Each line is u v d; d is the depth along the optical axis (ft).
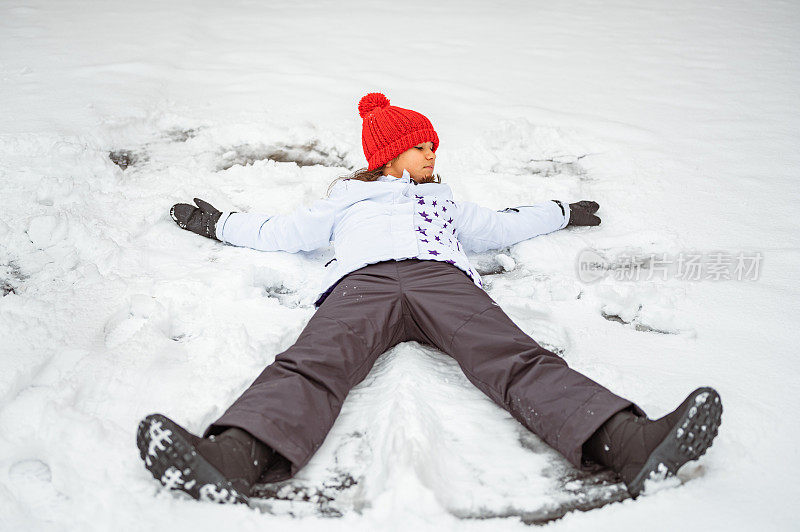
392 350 7.64
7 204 10.11
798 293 8.80
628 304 8.83
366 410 6.76
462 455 6.17
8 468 5.83
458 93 15.75
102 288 8.53
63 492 5.64
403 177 9.17
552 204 10.34
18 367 6.86
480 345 6.75
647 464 5.52
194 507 5.50
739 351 7.70
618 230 10.60
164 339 7.56
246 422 5.77
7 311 7.75
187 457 5.28
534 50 18.98
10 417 6.28
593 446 5.91
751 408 6.54
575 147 13.14
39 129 12.28
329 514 5.53
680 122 14.40
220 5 22.45
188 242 9.93
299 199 11.05
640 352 7.77
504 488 5.80
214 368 7.20
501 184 11.64
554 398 6.11
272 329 7.94
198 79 16.05
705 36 20.25
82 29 18.92
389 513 5.40
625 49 19.19
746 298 8.73
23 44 17.47
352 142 13.07
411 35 20.10
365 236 8.13
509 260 9.71
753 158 12.75
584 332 8.18
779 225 10.53
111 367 7.05
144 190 11.02
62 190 10.41
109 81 15.16
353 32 20.16
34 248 9.36
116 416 6.54
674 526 5.33
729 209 11.02
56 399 6.52
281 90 15.47
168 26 19.39
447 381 7.16
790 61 18.02
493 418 6.66
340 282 7.87
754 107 15.12
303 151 12.84
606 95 15.89
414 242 7.99
